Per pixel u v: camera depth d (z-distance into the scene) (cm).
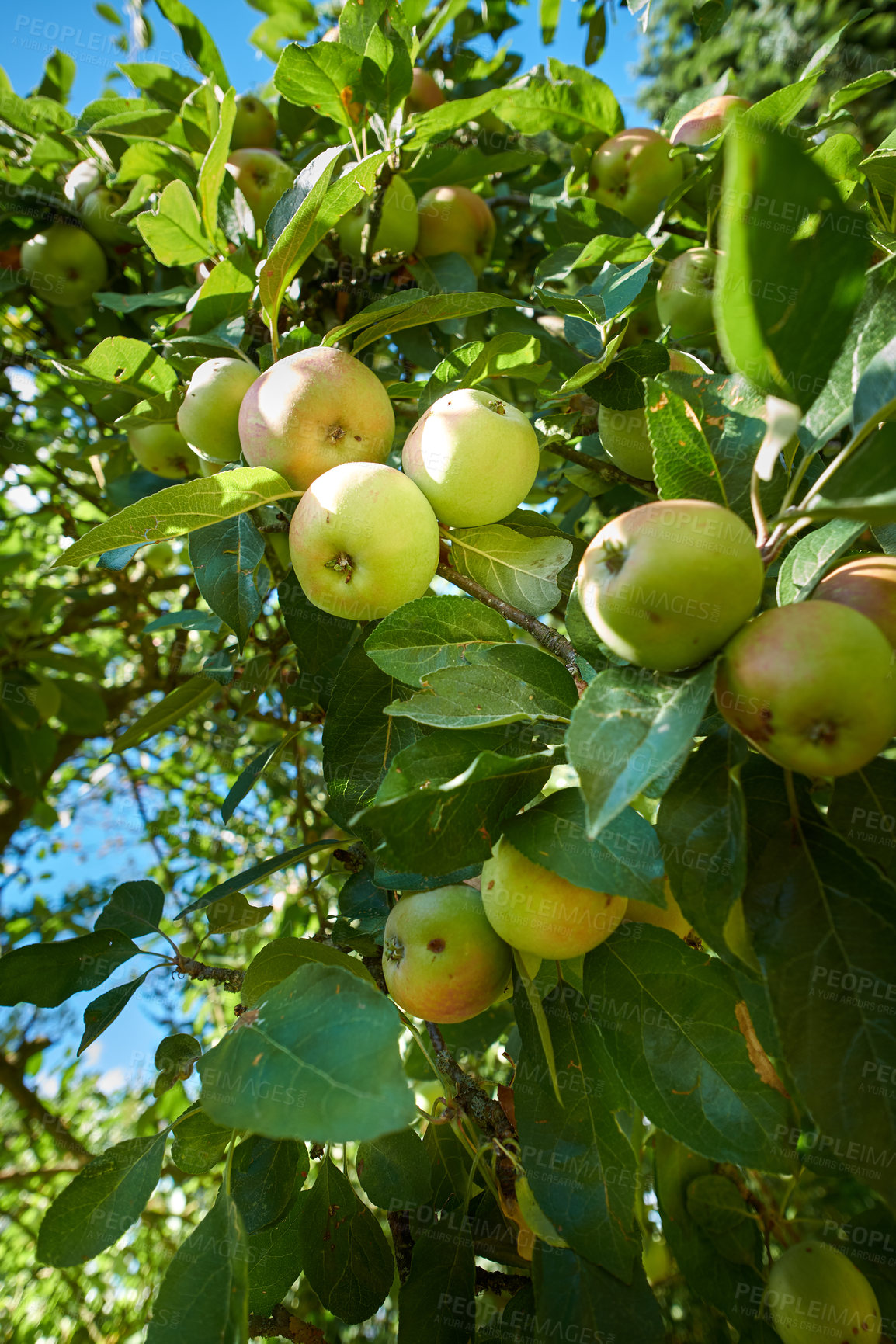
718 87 59
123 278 68
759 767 25
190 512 31
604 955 28
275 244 34
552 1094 28
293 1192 32
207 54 60
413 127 47
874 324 26
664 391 24
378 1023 22
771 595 31
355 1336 64
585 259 50
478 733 26
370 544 29
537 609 32
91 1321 81
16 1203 93
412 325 39
